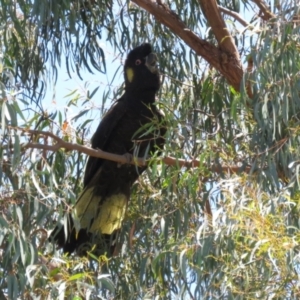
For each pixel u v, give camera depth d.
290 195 8.66
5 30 11.23
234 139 10.36
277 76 9.14
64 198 9.29
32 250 8.46
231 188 8.55
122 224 11.44
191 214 10.34
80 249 10.98
